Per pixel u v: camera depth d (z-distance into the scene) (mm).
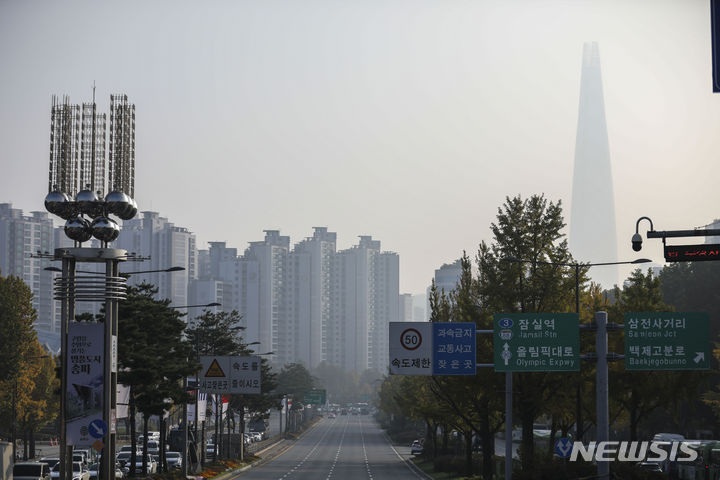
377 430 196000
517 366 40500
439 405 68250
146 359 59188
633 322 39406
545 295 53312
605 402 39719
